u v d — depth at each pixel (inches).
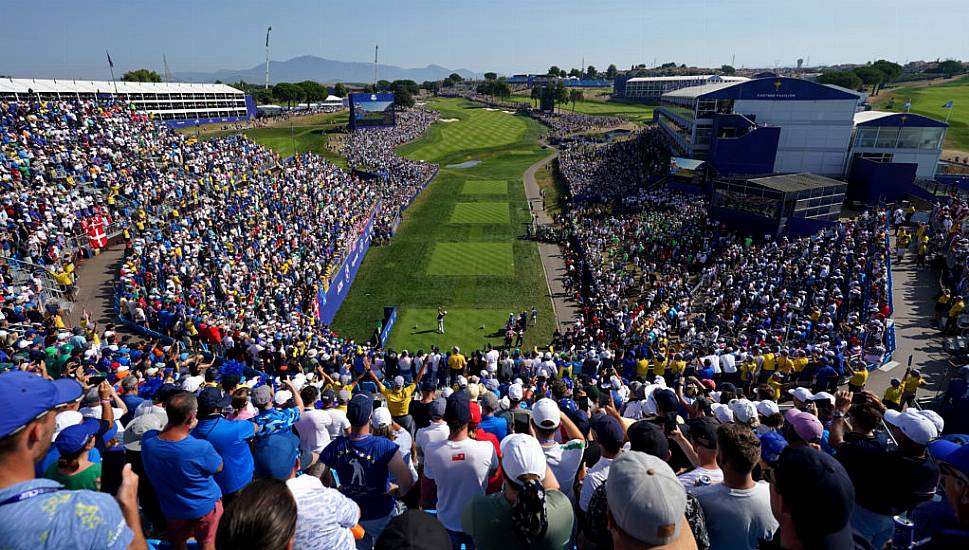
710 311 1318.9
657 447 215.3
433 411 291.4
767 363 851.4
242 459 261.3
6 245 1074.1
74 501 114.3
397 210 2556.6
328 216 1990.7
